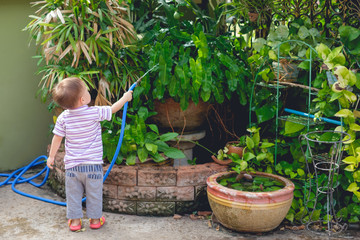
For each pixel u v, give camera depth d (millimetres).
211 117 4059
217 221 3121
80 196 2912
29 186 3805
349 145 2971
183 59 3443
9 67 4008
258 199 2748
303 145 3287
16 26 4008
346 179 3092
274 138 3664
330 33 3498
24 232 2904
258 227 2846
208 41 3637
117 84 3480
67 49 3248
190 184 3225
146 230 2979
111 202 3258
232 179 3141
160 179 3188
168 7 3799
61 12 3312
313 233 2973
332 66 2904
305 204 3064
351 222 3070
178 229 3006
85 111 2797
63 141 3902
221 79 3551
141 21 3918
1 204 3373
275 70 3447
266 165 3473
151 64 3412
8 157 4105
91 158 2830
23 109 4133
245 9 3783
